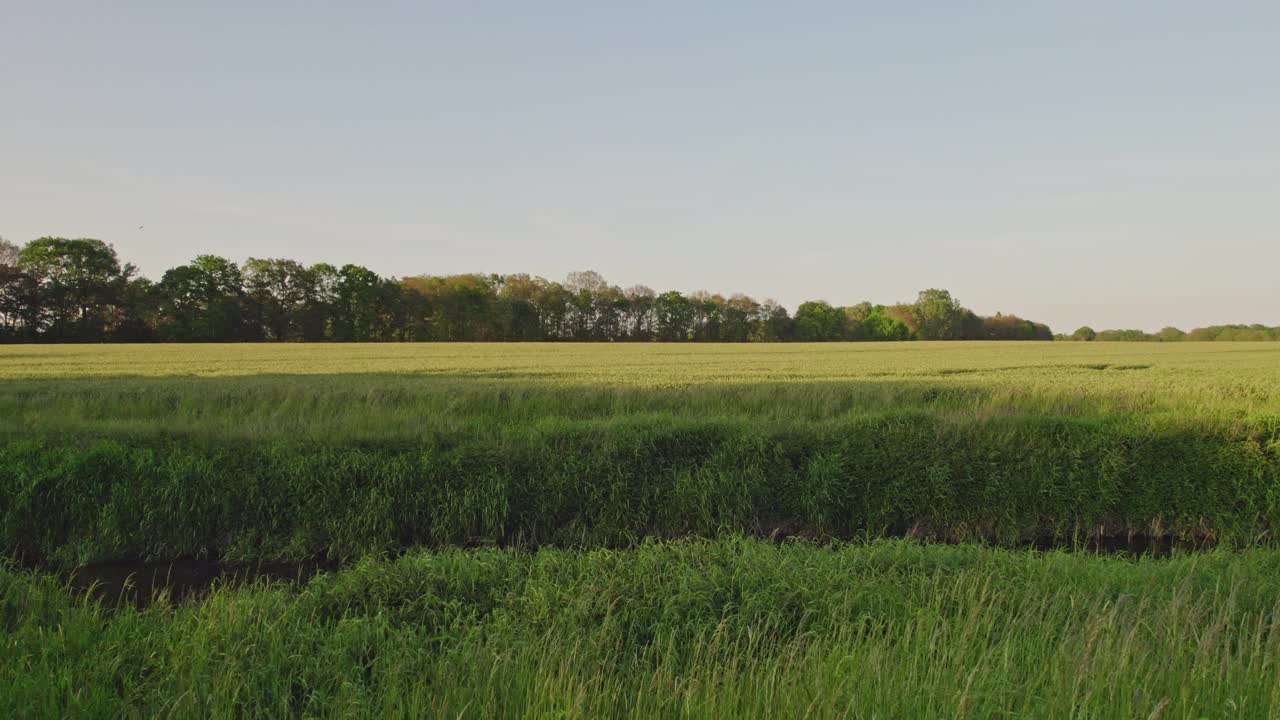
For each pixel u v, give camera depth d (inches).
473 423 541.3
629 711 181.3
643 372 1205.1
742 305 4753.9
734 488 470.0
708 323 4505.4
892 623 239.0
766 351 2445.9
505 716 183.0
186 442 460.8
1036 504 477.7
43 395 700.0
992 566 304.7
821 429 515.2
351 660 228.2
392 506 436.1
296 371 1217.4
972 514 472.1
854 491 474.6
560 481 455.2
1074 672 184.9
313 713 199.3
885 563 318.0
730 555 322.3
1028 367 1471.5
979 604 234.7
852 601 261.0
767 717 172.4
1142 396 750.5
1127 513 479.2
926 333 4899.1
